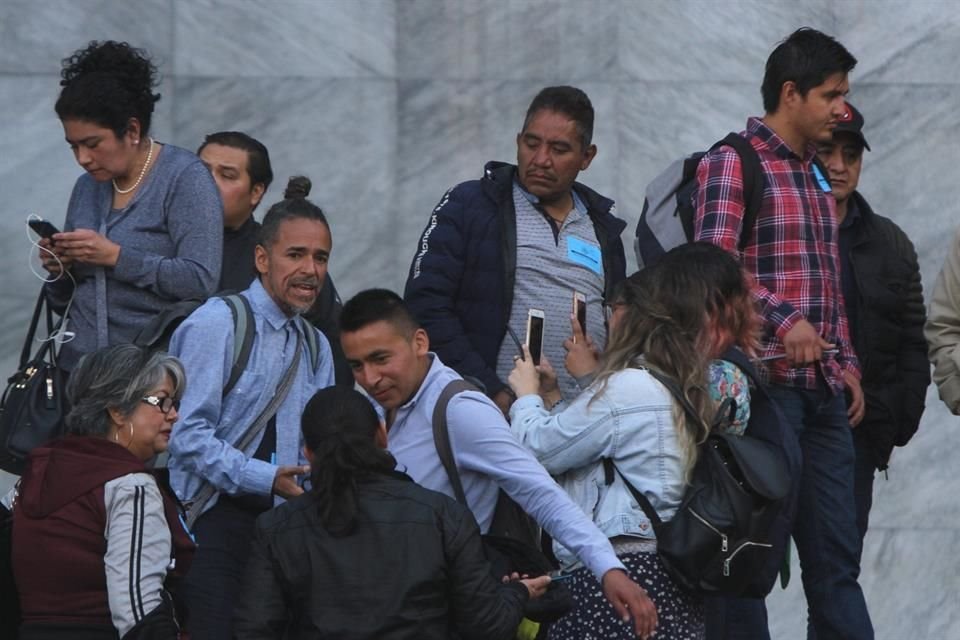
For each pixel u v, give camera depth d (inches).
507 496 596.1
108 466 549.6
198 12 927.7
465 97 934.4
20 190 913.5
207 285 667.4
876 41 951.0
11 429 644.7
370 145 933.2
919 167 949.8
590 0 936.3
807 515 724.7
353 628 518.9
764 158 716.0
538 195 711.7
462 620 533.0
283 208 632.4
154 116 923.4
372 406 541.6
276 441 628.7
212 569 616.7
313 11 933.8
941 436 949.8
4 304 909.8
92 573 542.6
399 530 524.7
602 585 551.5
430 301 698.8
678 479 569.3
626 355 582.9
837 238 754.8
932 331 776.9
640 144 936.3
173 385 571.2
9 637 565.6
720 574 561.6
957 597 945.5
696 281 583.5
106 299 664.4
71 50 918.4
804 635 949.8
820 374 709.9
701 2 941.8
